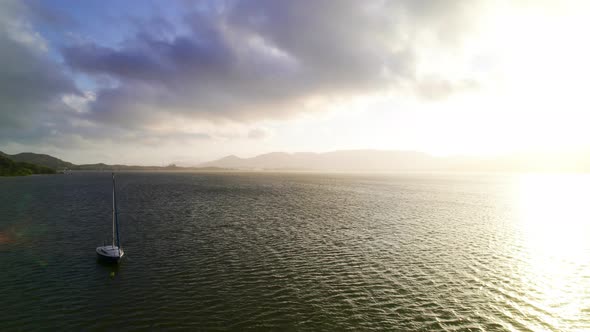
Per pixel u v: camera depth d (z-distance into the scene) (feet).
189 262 145.07
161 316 96.43
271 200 386.52
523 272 138.00
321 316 97.55
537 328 93.40
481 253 164.96
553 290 119.65
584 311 103.86
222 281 123.54
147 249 164.76
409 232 211.00
